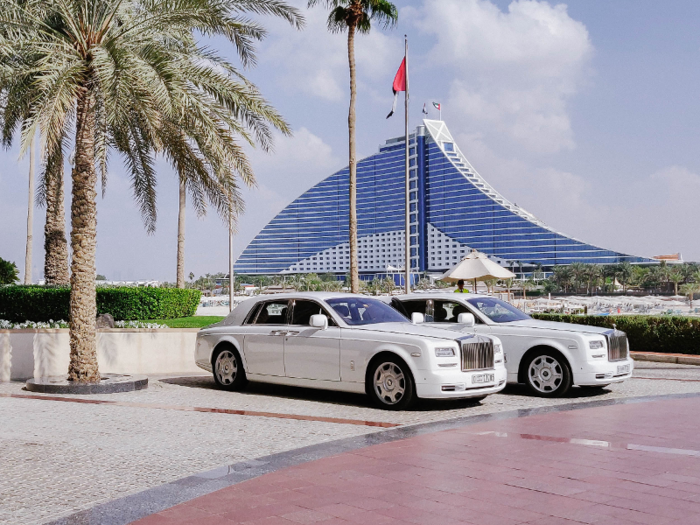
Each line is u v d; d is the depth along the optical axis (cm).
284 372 1098
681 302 15000
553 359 1094
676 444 715
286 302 1136
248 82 1371
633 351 1892
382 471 612
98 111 1317
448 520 475
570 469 612
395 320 1102
